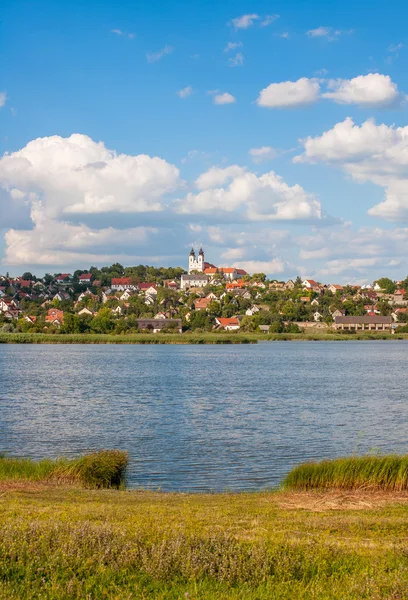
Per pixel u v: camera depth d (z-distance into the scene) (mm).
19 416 51812
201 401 62344
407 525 18000
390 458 26844
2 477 26000
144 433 43531
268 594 11836
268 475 30891
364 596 11969
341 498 23500
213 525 16969
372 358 139000
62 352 163625
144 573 12586
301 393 70000
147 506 20719
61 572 12453
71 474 26672
